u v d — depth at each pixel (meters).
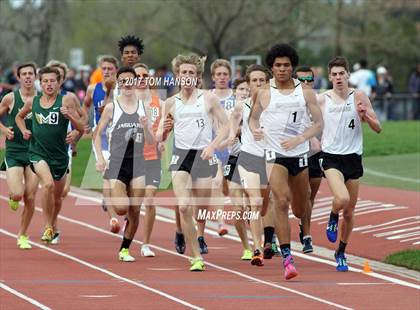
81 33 125.12
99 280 27.78
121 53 35.81
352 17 109.25
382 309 23.81
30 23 102.69
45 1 100.69
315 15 99.50
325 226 38.00
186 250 33.81
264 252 30.17
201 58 29.08
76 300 24.84
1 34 110.81
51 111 32.25
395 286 27.02
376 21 112.56
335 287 26.72
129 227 31.14
